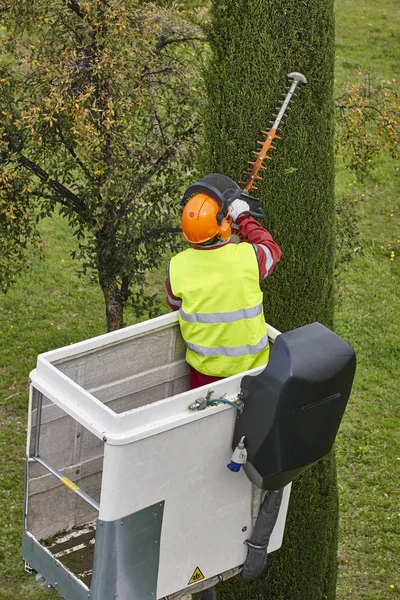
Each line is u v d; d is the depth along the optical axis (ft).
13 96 38.78
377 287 58.70
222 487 18.70
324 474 28.78
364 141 41.86
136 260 41.91
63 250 59.77
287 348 17.49
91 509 21.86
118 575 17.76
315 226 25.62
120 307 43.52
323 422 18.13
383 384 50.31
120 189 36.86
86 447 20.97
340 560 39.45
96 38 36.65
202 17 39.75
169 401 17.12
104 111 35.37
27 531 20.33
